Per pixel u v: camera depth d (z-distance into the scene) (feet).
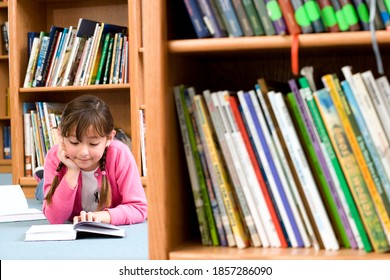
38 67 12.39
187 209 5.30
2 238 7.38
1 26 15.49
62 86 12.06
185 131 4.93
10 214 8.93
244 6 4.69
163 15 4.76
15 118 12.53
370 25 4.44
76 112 7.97
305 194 4.70
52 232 7.20
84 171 8.55
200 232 5.32
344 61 5.62
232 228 4.85
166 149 4.76
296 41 4.57
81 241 7.09
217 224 4.89
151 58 4.75
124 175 8.64
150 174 4.76
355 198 4.60
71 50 12.19
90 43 12.04
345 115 4.58
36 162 12.64
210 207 4.92
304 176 4.68
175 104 4.99
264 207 4.81
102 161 8.61
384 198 4.53
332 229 4.69
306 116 4.68
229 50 4.81
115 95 12.88
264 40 4.64
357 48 4.85
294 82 4.71
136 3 11.48
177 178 5.04
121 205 8.42
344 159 4.59
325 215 4.66
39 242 7.06
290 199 4.76
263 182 4.80
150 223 4.77
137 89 11.51
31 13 12.92
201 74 5.83
